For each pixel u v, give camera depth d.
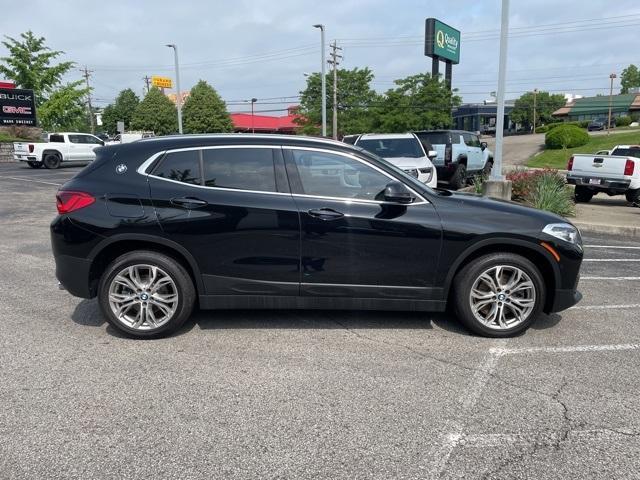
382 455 3.04
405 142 12.84
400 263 4.68
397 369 4.15
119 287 4.66
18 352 4.41
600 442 3.19
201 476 2.84
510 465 2.96
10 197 15.16
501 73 11.82
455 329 5.03
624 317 5.42
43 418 3.39
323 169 4.74
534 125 98.69
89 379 3.93
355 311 5.51
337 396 3.71
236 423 3.35
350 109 46.22
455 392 3.79
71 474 2.85
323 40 31.69
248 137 4.81
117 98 100.69
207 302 4.73
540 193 12.01
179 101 33.84
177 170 4.73
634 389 3.86
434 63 45.28
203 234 4.60
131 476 2.84
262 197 4.65
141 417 3.42
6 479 2.80
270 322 5.16
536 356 4.42
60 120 42.59
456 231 4.64
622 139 45.47
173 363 4.22
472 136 18.17
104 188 4.67
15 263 7.45
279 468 2.91
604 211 13.23
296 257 4.65
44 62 41.25
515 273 4.72
